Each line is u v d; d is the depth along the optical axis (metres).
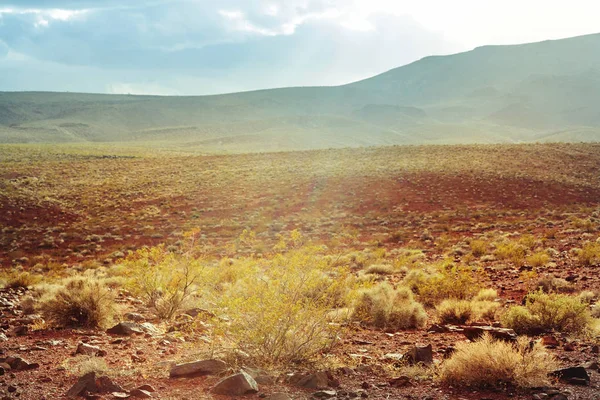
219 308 7.54
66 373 6.73
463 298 13.02
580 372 6.11
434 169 63.56
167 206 52.31
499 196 51.06
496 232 33.09
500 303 12.32
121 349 8.16
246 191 58.59
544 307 9.58
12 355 7.69
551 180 57.50
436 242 30.78
